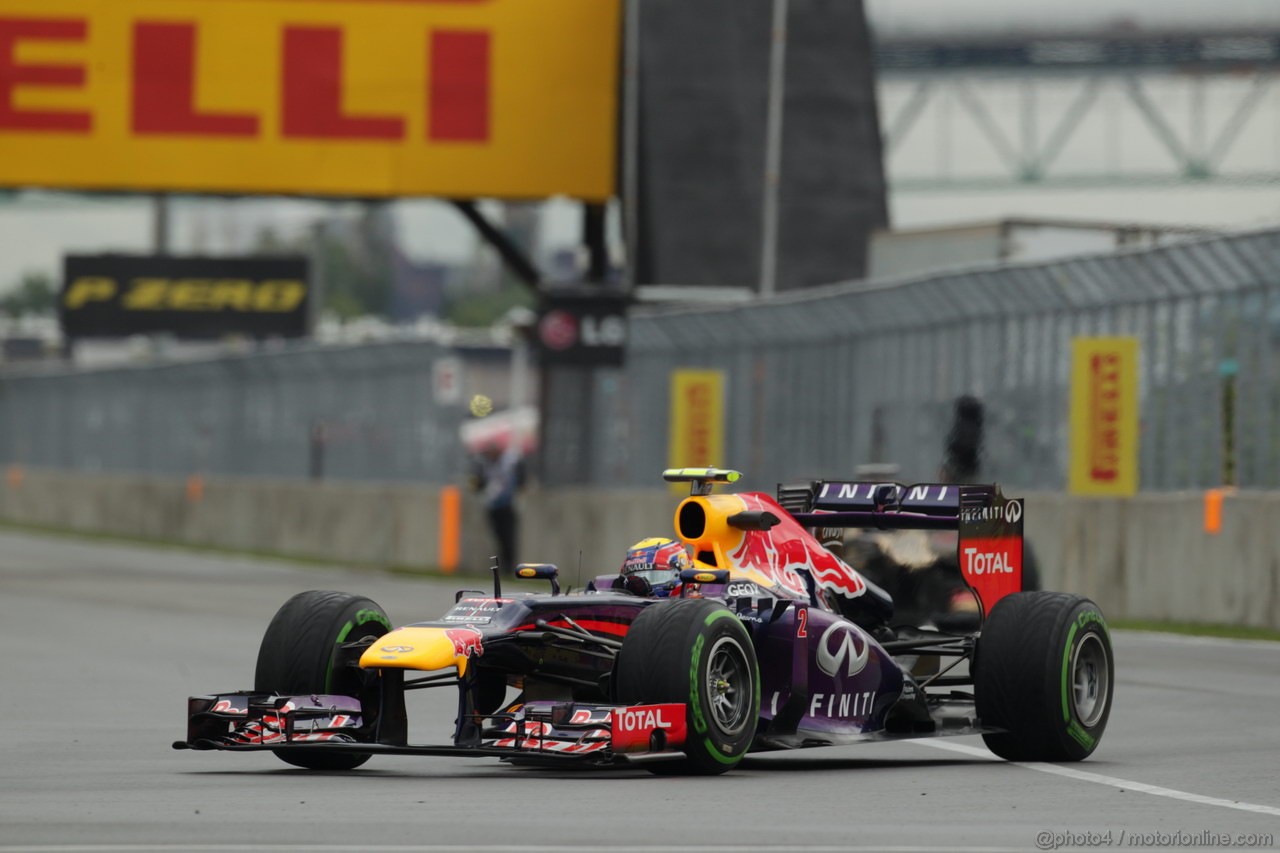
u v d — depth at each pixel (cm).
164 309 15825
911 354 8281
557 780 3172
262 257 15875
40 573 10325
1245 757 3616
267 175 9756
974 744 3928
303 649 3231
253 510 13500
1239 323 6706
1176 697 4706
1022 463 7688
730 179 10588
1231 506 6700
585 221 10538
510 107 9838
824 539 4116
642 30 10569
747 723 3225
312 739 3138
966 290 7900
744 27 10750
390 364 12038
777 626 3388
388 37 9794
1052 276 7469
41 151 9725
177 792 3016
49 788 3075
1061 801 3000
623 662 3142
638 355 10275
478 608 3222
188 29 9750
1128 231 9469
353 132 9775
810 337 9025
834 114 10850
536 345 10169
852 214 10806
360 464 12375
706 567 3494
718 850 2462
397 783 3130
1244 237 6606
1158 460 7081
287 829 2612
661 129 10538
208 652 6000
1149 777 3319
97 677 5250
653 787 3084
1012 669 3488
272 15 9750
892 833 2636
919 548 4228
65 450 16825
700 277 10475
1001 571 3744
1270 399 6594
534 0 9869
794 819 2752
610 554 10069
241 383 13825
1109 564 7231
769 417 9331
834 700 3456
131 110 9725
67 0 9731
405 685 3325
